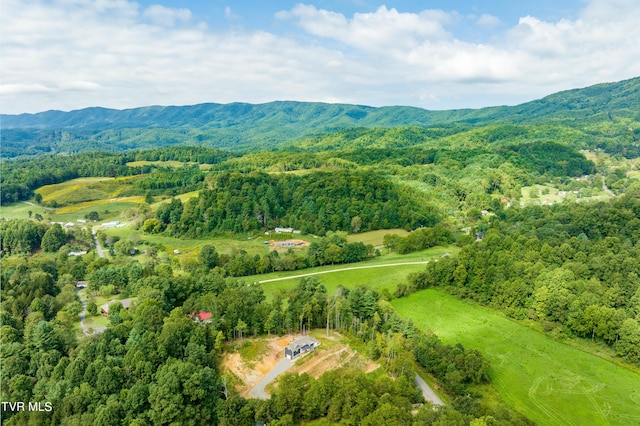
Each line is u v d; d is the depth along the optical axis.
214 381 78.44
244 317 102.69
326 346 98.81
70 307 106.75
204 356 85.69
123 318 99.31
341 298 111.12
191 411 72.38
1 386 74.50
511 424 67.12
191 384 73.94
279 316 104.19
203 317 104.06
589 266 124.75
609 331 99.19
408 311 121.81
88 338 88.88
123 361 79.50
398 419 67.25
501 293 121.75
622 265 120.00
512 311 117.62
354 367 90.50
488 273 127.00
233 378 85.69
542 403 83.38
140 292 112.00
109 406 69.25
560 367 95.12
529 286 119.25
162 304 105.44
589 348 102.12
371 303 109.94
